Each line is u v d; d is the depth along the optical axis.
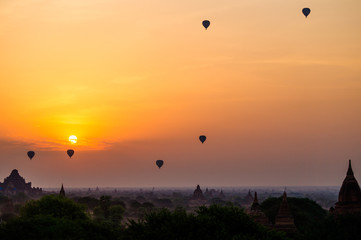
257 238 48.22
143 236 47.75
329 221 54.59
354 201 66.12
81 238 51.94
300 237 56.53
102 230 56.31
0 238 50.28
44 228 53.25
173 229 48.25
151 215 52.03
